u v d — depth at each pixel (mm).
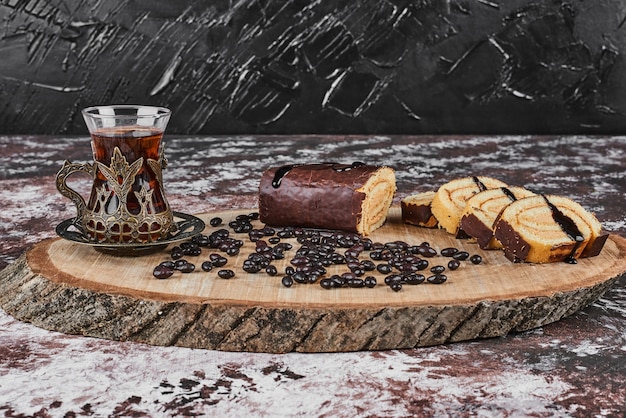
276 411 1019
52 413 1014
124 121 1383
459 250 1495
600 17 3168
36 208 2041
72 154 2748
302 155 2754
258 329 1184
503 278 1338
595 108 3229
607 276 1354
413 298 1231
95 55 3111
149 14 3094
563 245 1405
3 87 3113
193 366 1145
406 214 1677
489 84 3205
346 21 3143
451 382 1095
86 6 3078
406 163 2629
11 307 1301
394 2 3135
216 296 1226
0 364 1143
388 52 3170
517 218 1434
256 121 3197
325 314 1173
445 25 3156
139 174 1400
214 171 2494
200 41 3121
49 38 3092
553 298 1260
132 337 1222
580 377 1112
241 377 1111
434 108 3221
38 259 1377
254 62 3148
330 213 1585
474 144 2992
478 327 1223
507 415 1009
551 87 3213
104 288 1240
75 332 1245
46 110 3139
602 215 2012
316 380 1102
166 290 1246
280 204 1612
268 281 1299
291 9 3121
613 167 2604
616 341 1232
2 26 3072
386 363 1154
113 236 1396
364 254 1472
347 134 3230
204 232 1597
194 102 3164
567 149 2908
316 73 3172
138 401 1043
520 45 3180
